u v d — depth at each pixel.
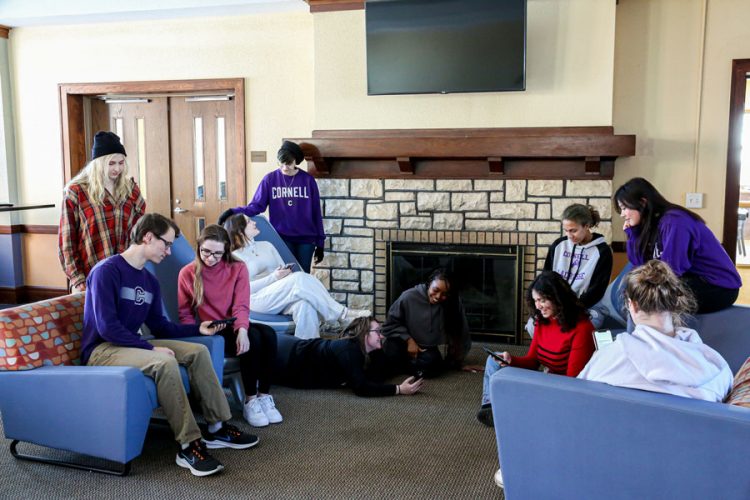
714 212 4.79
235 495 2.57
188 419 2.74
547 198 4.76
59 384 2.67
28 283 6.24
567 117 4.65
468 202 4.89
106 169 3.28
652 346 1.93
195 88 5.61
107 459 2.67
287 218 4.95
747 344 2.94
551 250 3.82
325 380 3.74
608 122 4.60
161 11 5.32
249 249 4.40
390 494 2.58
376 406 3.53
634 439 1.90
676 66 4.73
